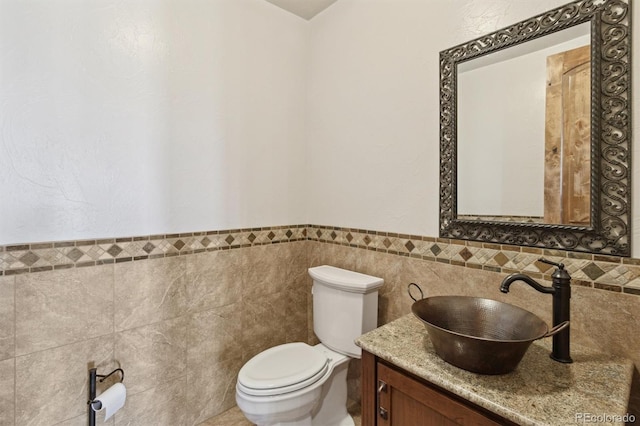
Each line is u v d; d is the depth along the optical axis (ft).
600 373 2.90
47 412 4.17
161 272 5.13
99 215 4.55
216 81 5.70
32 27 4.02
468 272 4.41
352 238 6.15
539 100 3.76
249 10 6.12
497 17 4.10
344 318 5.35
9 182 3.92
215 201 5.74
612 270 3.27
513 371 2.92
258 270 6.35
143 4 4.88
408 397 3.15
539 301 3.77
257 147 6.30
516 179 3.98
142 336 4.95
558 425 2.23
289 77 6.79
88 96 4.43
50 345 4.19
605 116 3.28
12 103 3.92
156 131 5.04
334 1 6.38
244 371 4.72
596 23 3.30
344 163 6.28
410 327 3.92
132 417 4.86
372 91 5.71
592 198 3.35
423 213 4.96
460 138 4.49
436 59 4.75
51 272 4.19
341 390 5.54
